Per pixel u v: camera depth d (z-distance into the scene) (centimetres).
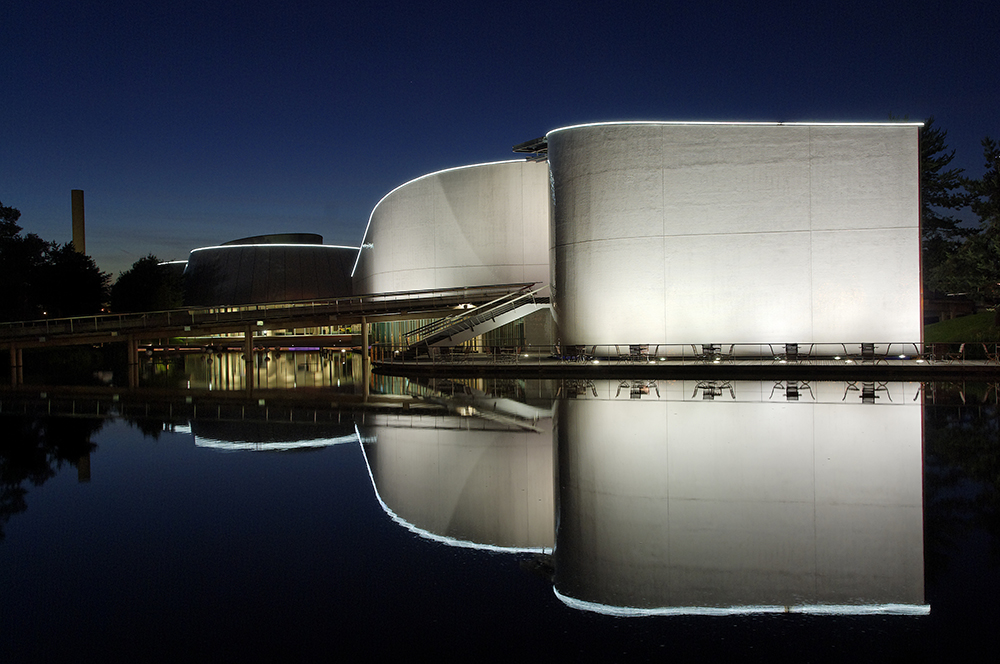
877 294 3194
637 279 3409
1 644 482
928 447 1131
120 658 461
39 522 789
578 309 3575
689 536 700
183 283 7712
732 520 748
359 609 542
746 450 1131
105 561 657
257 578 611
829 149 3225
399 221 5450
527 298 3822
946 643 471
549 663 449
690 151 3344
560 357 3512
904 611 523
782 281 3259
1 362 4503
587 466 1038
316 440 1345
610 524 745
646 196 3391
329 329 6756
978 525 716
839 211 3216
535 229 4934
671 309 3372
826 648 467
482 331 3812
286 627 509
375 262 5859
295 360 5025
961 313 4919
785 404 1730
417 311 3934
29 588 590
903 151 3180
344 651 470
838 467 993
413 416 1691
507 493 898
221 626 512
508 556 664
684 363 2898
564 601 552
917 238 3170
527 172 4941
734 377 2658
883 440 1198
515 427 1454
